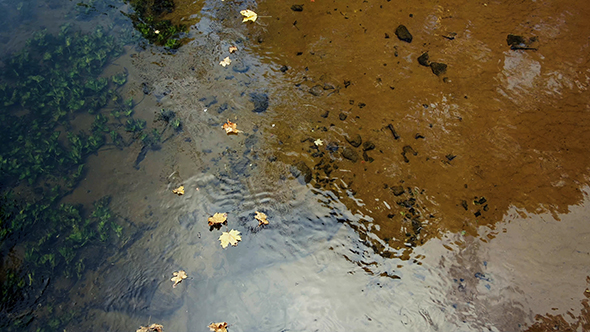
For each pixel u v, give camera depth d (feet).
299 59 12.35
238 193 10.62
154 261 10.03
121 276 9.91
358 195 10.55
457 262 9.96
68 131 11.51
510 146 11.12
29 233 10.38
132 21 13.19
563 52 12.35
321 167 10.87
